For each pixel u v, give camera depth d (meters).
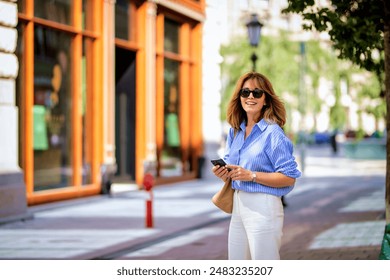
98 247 11.10
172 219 14.60
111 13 19.47
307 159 40.59
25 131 15.81
